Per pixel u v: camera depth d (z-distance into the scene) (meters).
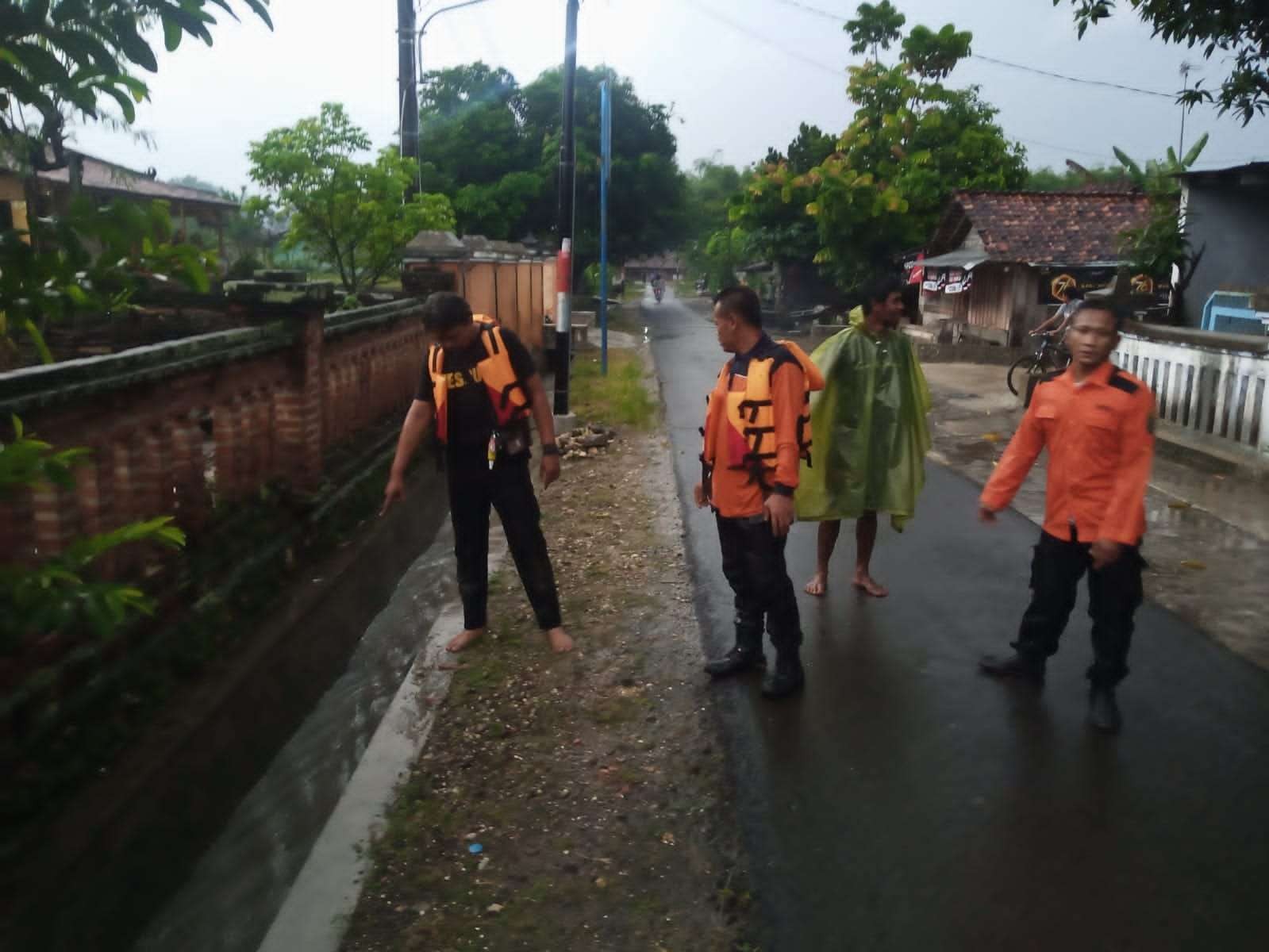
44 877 2.99
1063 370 4.19
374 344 7.96
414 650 5.09
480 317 4.90
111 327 7.72
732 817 3.47
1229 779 3.71
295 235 12.58
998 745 3.97
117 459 3.93
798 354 4.27
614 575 6.04
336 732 4.23
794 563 6.32
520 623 5.30
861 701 4.37
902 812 3.50
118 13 1.91
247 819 3.56
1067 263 20.39
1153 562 6.19
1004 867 3.19
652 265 99.81
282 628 4.95
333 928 2.91
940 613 5.43
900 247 28.89
